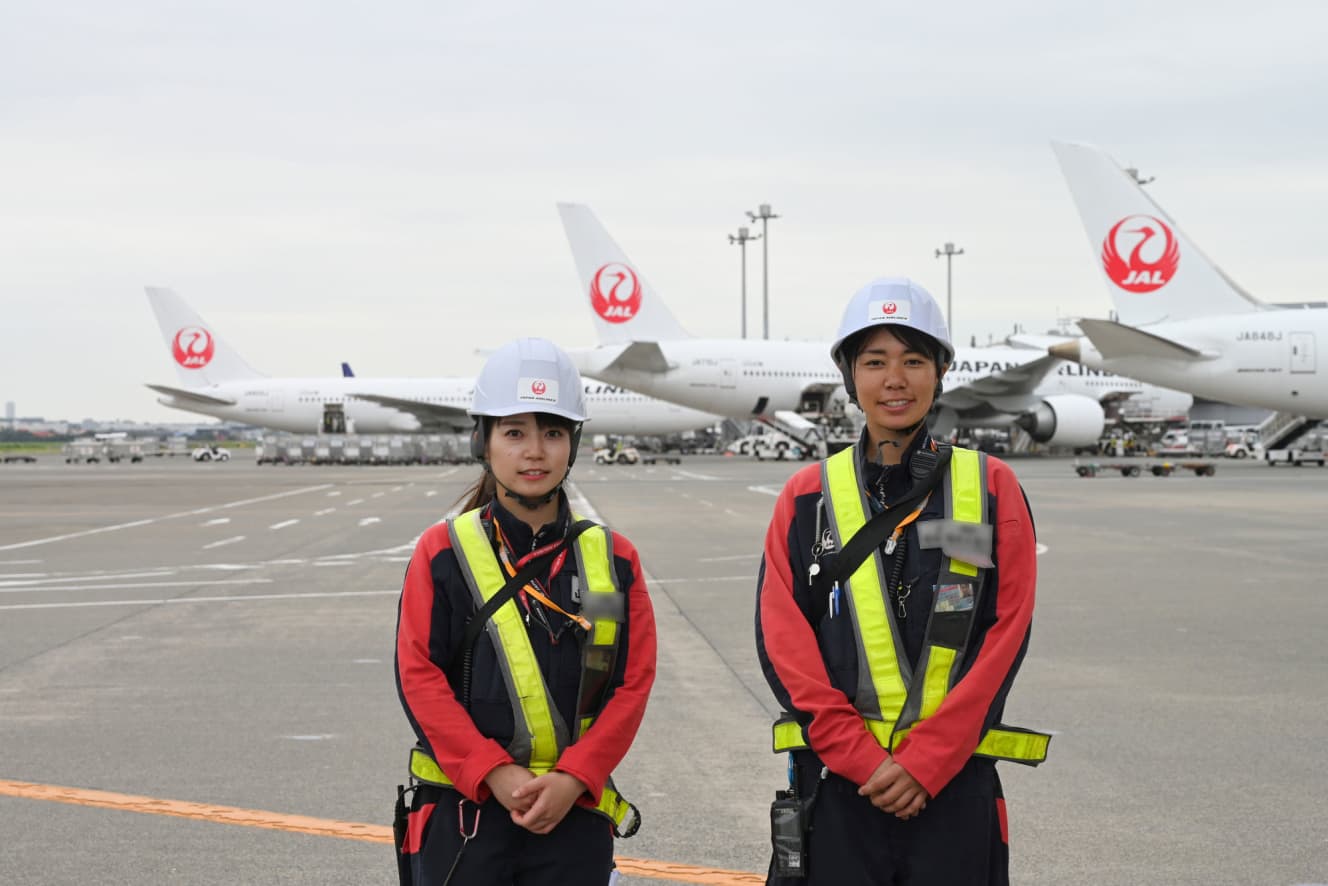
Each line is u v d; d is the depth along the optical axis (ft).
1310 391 144.97
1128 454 252.42
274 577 54.24
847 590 12.05
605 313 209.05
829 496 12.39
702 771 23.21
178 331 267.80
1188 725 26.37
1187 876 17.47
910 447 12.67
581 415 12.46
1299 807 20.63
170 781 22.39
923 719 11.57
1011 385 192.54
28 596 48.03
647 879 17.57
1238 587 49.52
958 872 11.58
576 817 12.01
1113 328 140.05
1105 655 34.63
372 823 19.98
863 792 11.25
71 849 18.71
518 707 11.87
